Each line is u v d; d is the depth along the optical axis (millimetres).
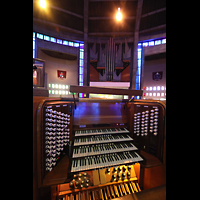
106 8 8484
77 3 8219
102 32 9578
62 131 1369
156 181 1587
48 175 1115
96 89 1273
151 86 10094
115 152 1362
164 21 8469
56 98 1389
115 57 9961
